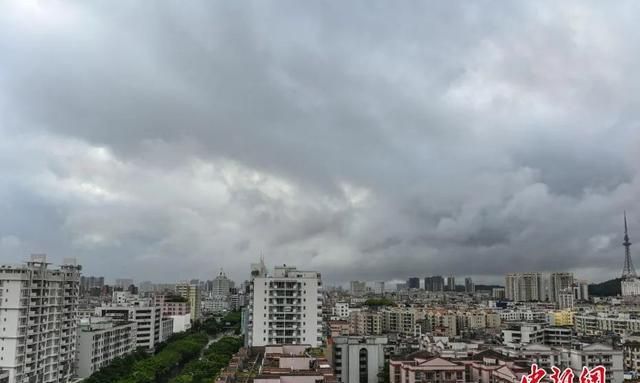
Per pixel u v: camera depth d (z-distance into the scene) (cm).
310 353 18788
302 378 12812
